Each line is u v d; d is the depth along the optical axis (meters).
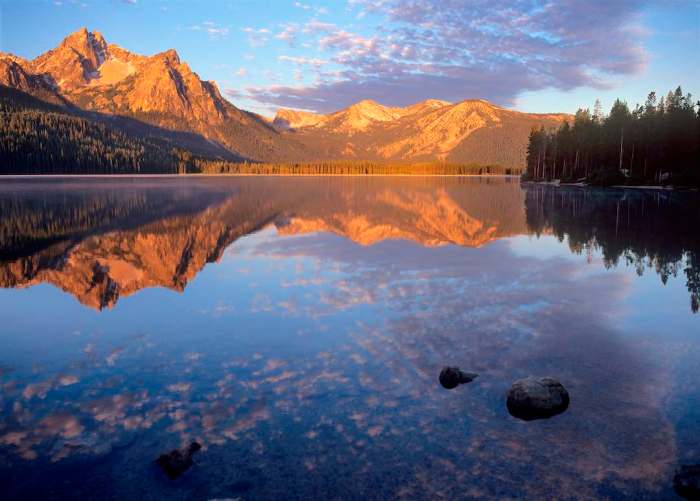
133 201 54.12
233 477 5.78
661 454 6.16
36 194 63.91
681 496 5.37
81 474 5.90
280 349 9.91
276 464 6.00
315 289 14.97
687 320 11.60
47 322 12.03
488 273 17.00
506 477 5.71
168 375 8.72
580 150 102.88
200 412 7.32
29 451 6.39
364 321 11.64
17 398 7.89
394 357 9.38
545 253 21.09
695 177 69.81
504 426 6.85
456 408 7.36
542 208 44.47
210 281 16.33
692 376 8.50
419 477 5.72
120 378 8.62
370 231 29.03
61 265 19.39
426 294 14.14
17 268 18.86
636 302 13.20
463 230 29.31
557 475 5.75
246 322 11.77
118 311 12.95
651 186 78.94
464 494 5.41
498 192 73.00
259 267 18.53
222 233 28.45
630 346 9.93
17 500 5.44
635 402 7.55
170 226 31.94
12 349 10.16
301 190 79.62
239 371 8.84
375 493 5.46
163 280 16.64
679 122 76.38
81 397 7.90
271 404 7.54
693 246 22.45
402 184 108.06
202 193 70.38
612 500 5.31
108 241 25.48
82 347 10.25
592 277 16.31
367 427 6.83
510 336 10.50
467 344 10.03
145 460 6.16
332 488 5.55
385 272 17.31
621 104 95.56
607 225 30.98
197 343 10.37
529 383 7.50
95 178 132.50
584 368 8.85
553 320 11.62
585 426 6.84
